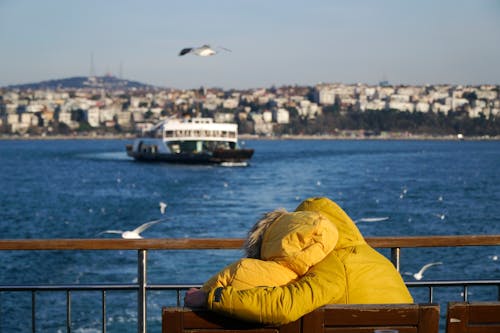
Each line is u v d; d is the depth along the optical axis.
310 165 118.75
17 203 58.69
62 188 75.50
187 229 39.88
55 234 40.22
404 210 50.66
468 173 98.44
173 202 57.50
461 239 5.66
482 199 59.66
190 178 86.31
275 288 3.64
